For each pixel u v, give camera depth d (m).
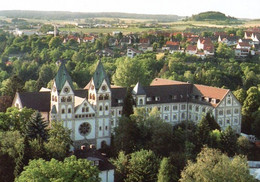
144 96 185.62
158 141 148.75
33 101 165.00
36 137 137.75
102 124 163.62
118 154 146.75
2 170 120.00
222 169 105.88
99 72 162.50
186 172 109.88
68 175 100.56
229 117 191.00
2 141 125.62
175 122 196.88
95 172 106.19
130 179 125.00
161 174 120.00
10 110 152.25
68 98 155.50
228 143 154.88
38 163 103.50
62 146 125.94
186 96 198.62
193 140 152.75
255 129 190.50
